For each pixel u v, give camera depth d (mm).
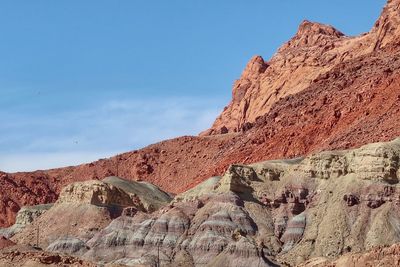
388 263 162750
